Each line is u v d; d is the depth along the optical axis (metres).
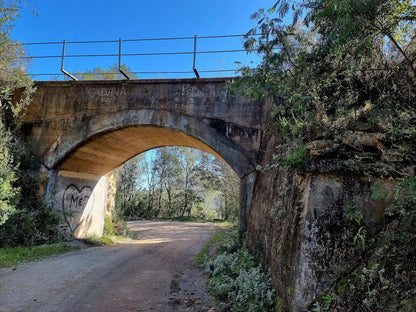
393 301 3.11
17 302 5.38
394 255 3.43
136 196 48.16
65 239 13.27
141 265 9.69
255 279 5.57
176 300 6.12
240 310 5.16
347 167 4.05
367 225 3.89
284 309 4.23
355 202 4.01
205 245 14.24
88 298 5.91
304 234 4.06
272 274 5.38
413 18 4.14
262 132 10.64
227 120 11.03
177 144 15.65
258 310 4.89
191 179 46.88
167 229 26.59
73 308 5.31
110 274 8.09
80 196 15.19
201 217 43.88
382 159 4.04
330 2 3.87
